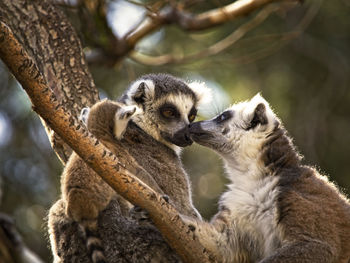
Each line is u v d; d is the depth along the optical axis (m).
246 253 10.75
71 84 12.00
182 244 8.79
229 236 10.59
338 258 9.80
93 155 8.15
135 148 11.99
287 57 24.27
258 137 11.43
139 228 9.68
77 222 9.57
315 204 10.02
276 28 23.05
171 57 18.41
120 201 9.82
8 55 7.64
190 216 11.30
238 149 11.55
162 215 8.52
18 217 21.30
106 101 11.13
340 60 24.52
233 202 10.85
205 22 17.25
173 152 13.20
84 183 9.41
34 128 22.34
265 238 10.36
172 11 17.33
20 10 12.27
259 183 10.83
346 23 24.55
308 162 22.42
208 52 18.17
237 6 16.94
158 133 13.27
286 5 17.92
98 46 17.52
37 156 22.22
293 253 9.36
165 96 13.50
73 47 12.38
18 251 14.27
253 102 11.91
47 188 21.86
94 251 9.29
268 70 23.88
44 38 12.20
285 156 11.08
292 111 23.58
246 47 21.98
